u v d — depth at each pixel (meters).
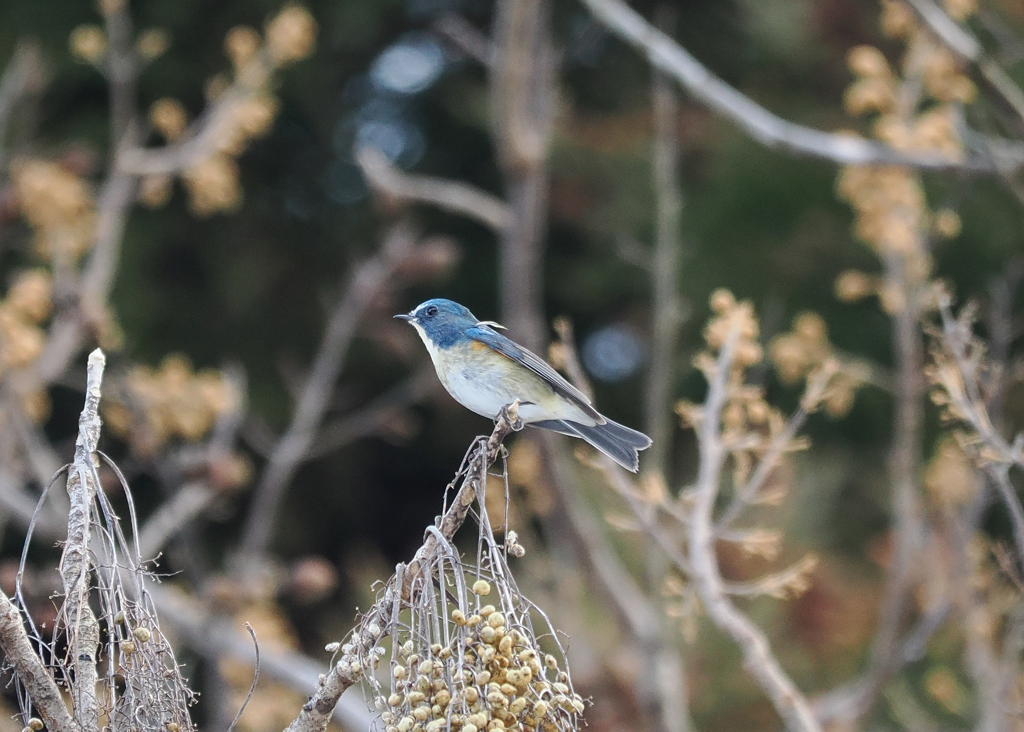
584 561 11.52
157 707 4.52
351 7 23.38
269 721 12.02
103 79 22.42
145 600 4.75
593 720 10.89
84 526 4.77
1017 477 12.66
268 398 22.58
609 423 8.00
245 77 14.81
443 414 24.47
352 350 22.61
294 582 11.98
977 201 19.25
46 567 19.61
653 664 10.74
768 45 22.47
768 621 12.46
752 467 12.16
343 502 24.55
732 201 20.88
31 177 13.21
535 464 11.49
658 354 10.96
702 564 7.37
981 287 19.48
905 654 9.91
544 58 12.46
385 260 13.85
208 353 23.19
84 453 4.96
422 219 25.12
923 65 11.43
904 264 10.60
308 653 21.17
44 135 22.05
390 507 25.81
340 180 25.48
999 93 10.48
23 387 12.04
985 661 9.11
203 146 14.55
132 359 21.14
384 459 25.45
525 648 4.35
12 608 4.54
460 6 25.25
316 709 4.72
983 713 8.95
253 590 11.50
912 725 11.53
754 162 20.55
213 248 23.73
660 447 10.74
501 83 11.89
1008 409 16.83
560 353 8.39
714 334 8.24
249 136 15.48
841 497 18.73
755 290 20.45
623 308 24.42
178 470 12.34
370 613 4.80
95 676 4.58
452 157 26.42
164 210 23.36
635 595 11.38
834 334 20.03
